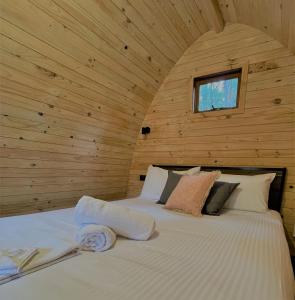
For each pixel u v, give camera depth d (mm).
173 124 2768
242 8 2027
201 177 1769
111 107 2406
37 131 1870
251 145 2213
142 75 2479
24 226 1101
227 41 2428
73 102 2000
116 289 584
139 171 3061
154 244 947
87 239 863
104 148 2643
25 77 1577
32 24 1409
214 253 868
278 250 928
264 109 2160
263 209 1774
